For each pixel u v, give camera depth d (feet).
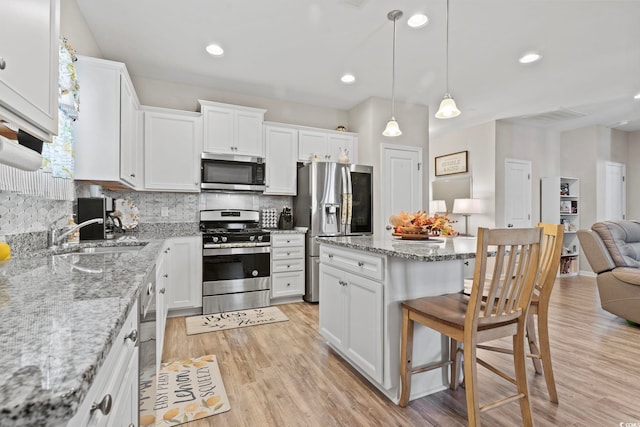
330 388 6.15
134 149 9.86
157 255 5.16
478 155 17.43
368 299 6.05
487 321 4.45
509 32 8.66
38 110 3.20
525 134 17.75
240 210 12.53
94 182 7.98
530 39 9.03
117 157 7.61
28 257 4.84
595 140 17.67
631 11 7.72
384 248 5.65
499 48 9.50
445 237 8.34
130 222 11.03
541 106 14.65
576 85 12.22
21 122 3.00
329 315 7.56
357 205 12.87
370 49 9.59
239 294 11.09
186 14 7.89
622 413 5.36
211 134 11.48
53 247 5.65
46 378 1.24
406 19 8.09
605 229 10.68
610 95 13.25
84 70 7.33
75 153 7.22
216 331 9.07
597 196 17.65
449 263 6.31
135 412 3.18
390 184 13.58
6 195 4.60
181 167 11.10
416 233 7.41
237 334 8.86
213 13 7.86
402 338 5.55
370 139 13.42
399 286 5.73
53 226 5.84
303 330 9.18
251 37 8.94
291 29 8.55
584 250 10.87
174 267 10.14
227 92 12.87
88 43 8.39
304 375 6.63
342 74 11.32
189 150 11.22
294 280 12.03
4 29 2.60
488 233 4.20
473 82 11.93
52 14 3.51
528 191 17.67
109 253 5.30
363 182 13.00
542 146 18.39
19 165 2.93
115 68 7.63
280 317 10.29
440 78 11.60
